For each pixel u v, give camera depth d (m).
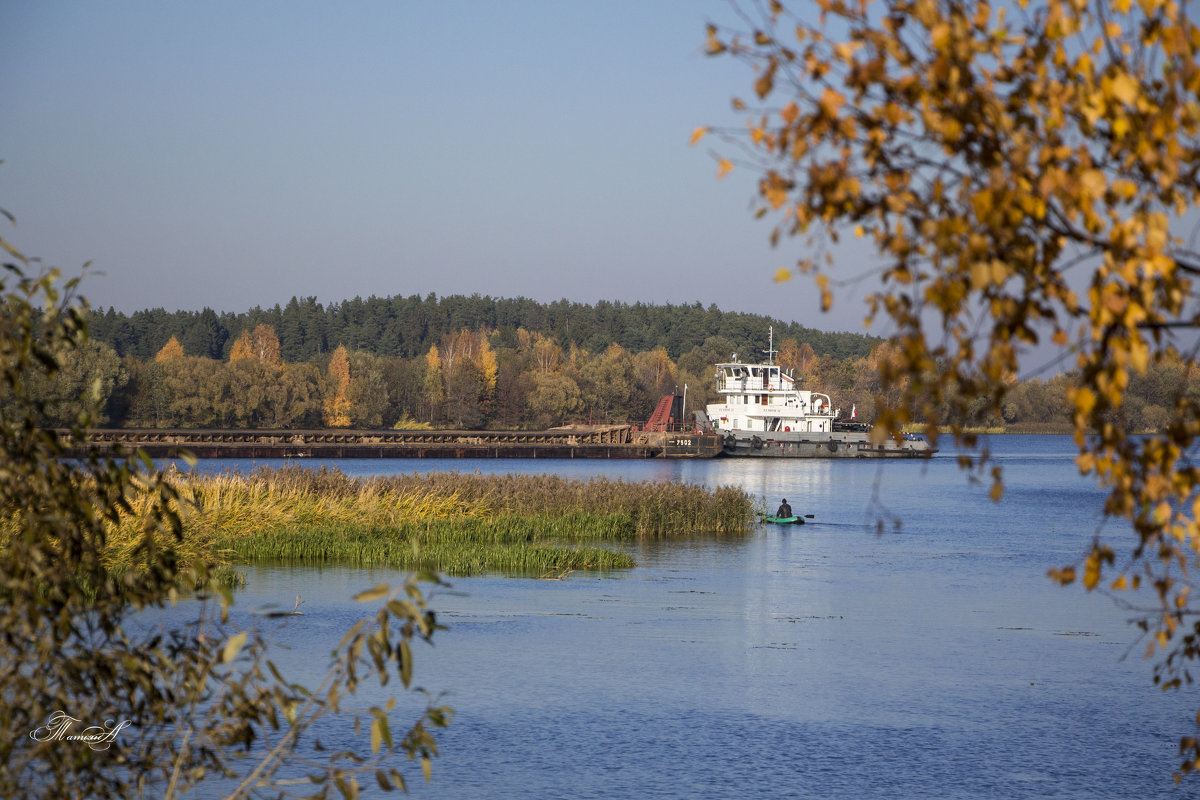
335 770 30.28
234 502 160.12
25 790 30.73
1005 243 17.95
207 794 53.91
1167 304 17.77
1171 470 19.70
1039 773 64.12
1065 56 17.48
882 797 59.53
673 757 65.44
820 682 84.56
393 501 176.88
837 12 17.11
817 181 17.27
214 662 30.03
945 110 17.42
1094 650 97.69
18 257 26.19
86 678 29.92
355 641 28.09
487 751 65.94
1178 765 66.12
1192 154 18.09
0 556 27.86
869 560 160.75
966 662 92.50
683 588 128.88
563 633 100.56
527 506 191.38
